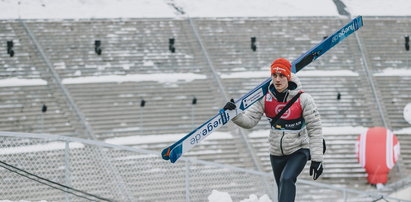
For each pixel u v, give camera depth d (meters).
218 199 9.61
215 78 39.97
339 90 40.66
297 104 7.14
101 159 15.26
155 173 16.12
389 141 35.06
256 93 7.01
